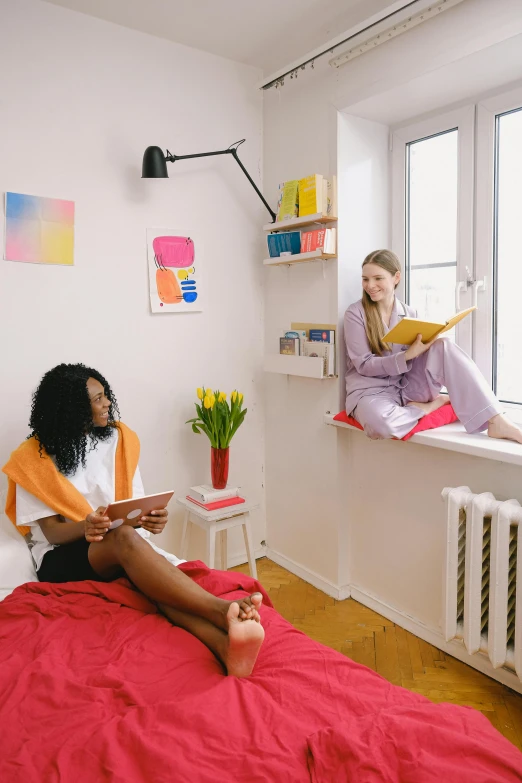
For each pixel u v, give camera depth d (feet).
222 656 4.48
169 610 5.13
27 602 5.20
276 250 8.75
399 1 6.55
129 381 8.30
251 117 9.30
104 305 7.98
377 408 7.24
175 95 8.45
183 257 8.65
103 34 7.75
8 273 7.19
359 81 7.59
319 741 3.49
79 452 6.43
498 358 7.52
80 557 5.95
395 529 7.86
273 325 9.50
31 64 7.20
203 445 9.13
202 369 9.04
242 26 8.02
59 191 7.50
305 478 9.06
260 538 10.06
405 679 6.61
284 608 8.32
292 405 9.21
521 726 5.80
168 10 7.55
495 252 7.40
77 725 3.69
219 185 9.00
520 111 7.01
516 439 6.49
